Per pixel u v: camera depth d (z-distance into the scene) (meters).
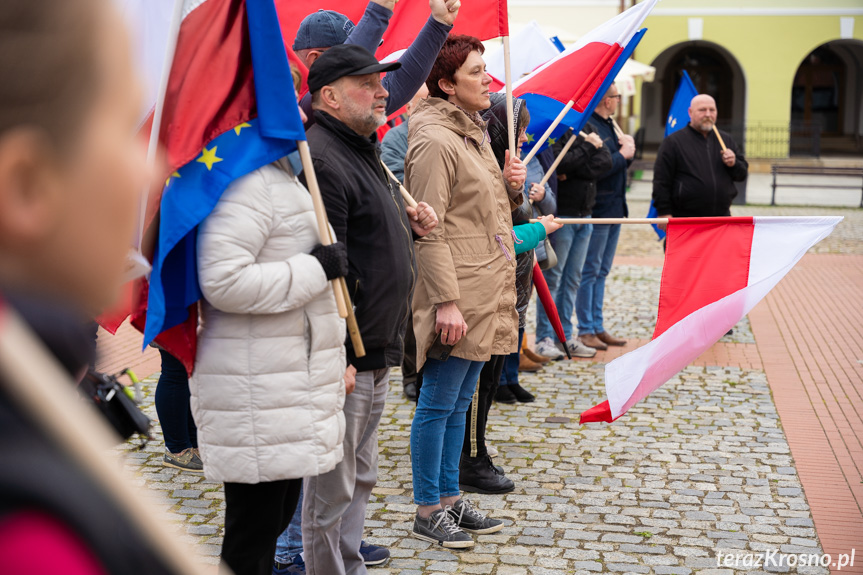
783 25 25.30
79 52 0.42
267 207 2.23
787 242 4.03
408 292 2.82
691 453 4.72
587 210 6.36
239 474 2.25
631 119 23.91
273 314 2.23
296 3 3.83
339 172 2.61
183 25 2.19
